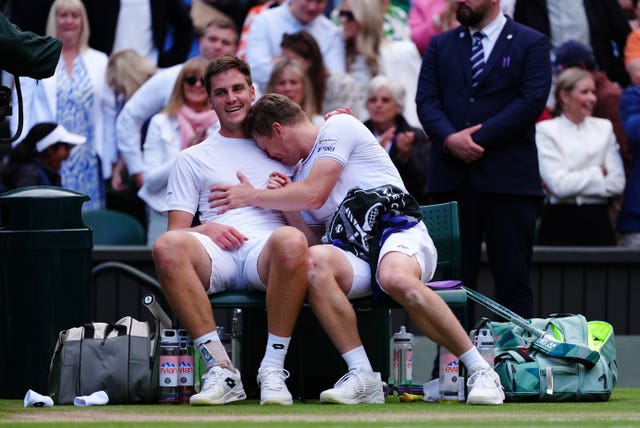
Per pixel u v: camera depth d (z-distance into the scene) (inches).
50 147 1294.3
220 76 804.6
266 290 754.2
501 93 987.9
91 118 1317.7
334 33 1322.6
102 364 752.3
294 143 796.0
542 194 991.0
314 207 768.3
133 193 1318.9
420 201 1293.1
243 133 815.7
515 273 981.8
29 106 1305.4
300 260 718.5
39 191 863.7
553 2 1343.5
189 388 746.8
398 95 1283.2
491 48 994.1
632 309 1307.8
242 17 1341.0
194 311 728.3
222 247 761.6
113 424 586.9
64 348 759.7
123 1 1332.4
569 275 1302.9
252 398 804.6
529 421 605.9
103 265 967.0
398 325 1299.2
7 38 713.6
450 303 749.9
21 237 852.6
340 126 775.7
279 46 1311.5
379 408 690.2
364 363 729.0
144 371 750.5
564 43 1327.5
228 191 786.2
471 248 990.4
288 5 1315.2
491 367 743.1
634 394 875.4
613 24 1349.7
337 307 723.4
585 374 762.8
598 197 1315.2
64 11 1299.2
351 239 744.3
